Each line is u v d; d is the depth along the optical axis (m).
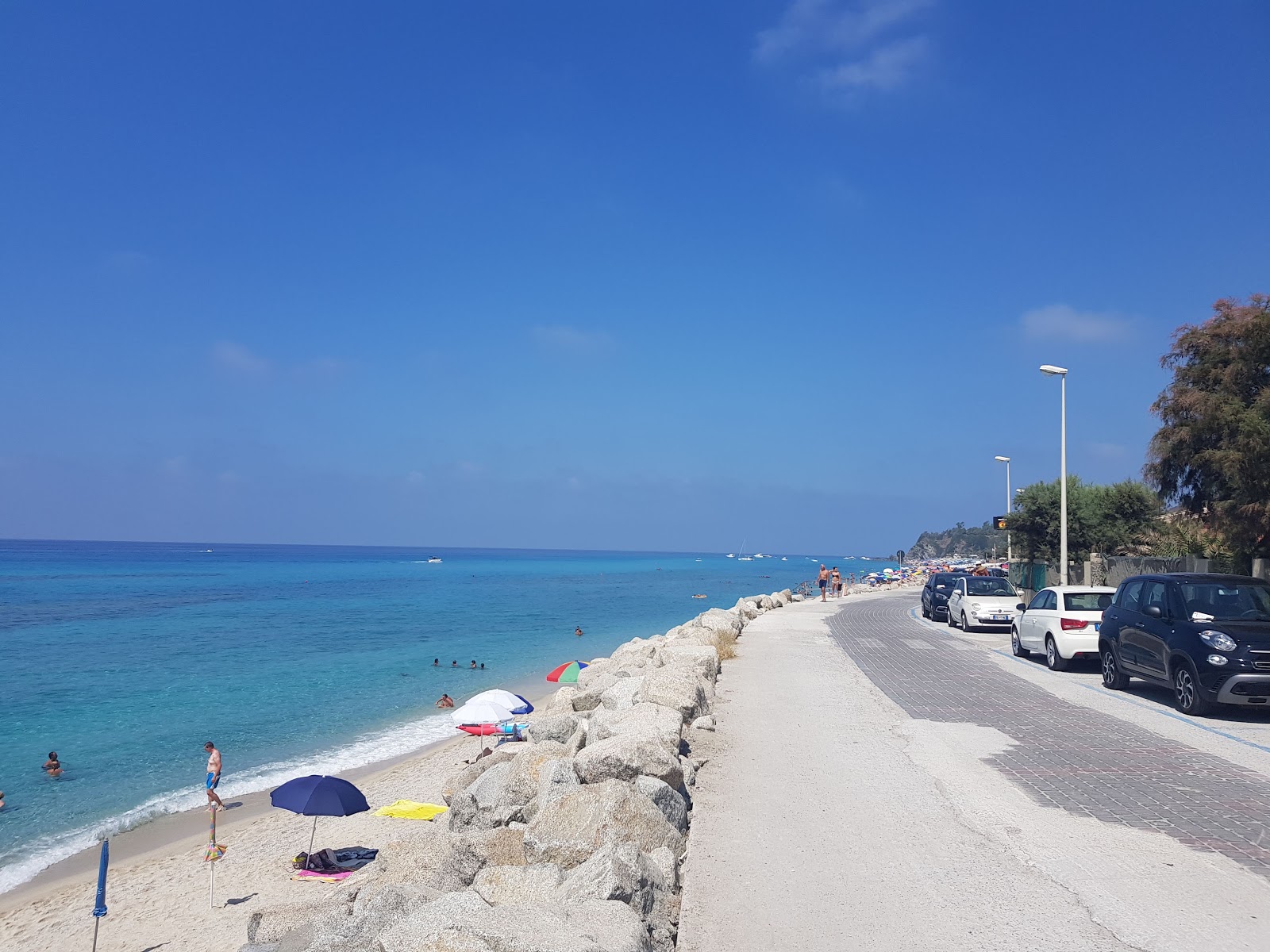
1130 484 47.81
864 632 28.22
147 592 80.44
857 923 5.83
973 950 5.40
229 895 11.78
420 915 4.97
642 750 8.30
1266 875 6.64
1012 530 50.47
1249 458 21.97
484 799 9.05
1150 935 5.58
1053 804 8.59
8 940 10.65
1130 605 15.58
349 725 22.81
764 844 7.45
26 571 122.06
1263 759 10.53
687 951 5.46
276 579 107.62
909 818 8.17
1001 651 23.00
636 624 49.62
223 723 23.14
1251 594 14.14
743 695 15.24
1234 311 23.69
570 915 5.11
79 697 26.83
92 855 13.62
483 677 30.17
